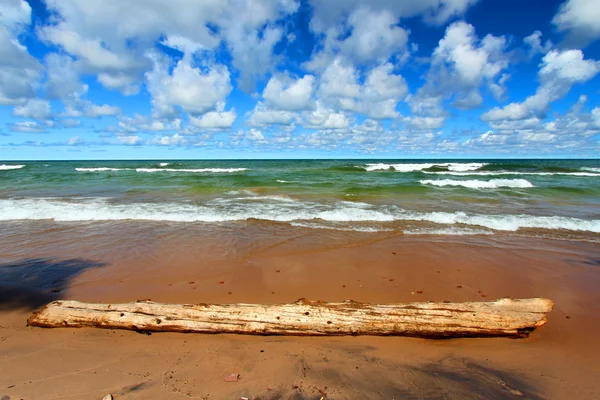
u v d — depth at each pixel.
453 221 9.84
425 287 5.26
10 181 21.58
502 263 6.39
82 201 13.43
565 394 2.77
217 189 16.91
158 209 11.61
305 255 6.82
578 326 4.01
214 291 5.04
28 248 7.19
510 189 16.97
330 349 3.47
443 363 3.25
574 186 17.94
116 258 6.57
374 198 14.27
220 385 2.80
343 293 5.01
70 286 5.20
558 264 6.35
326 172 30.55
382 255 6.84
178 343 3.56
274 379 2.91
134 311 3.90
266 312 3.86
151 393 2.68
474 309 3.89
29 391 2.70
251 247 7.34
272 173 29.44
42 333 3.72
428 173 28.16
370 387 2.82
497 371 3.11
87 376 2.92
